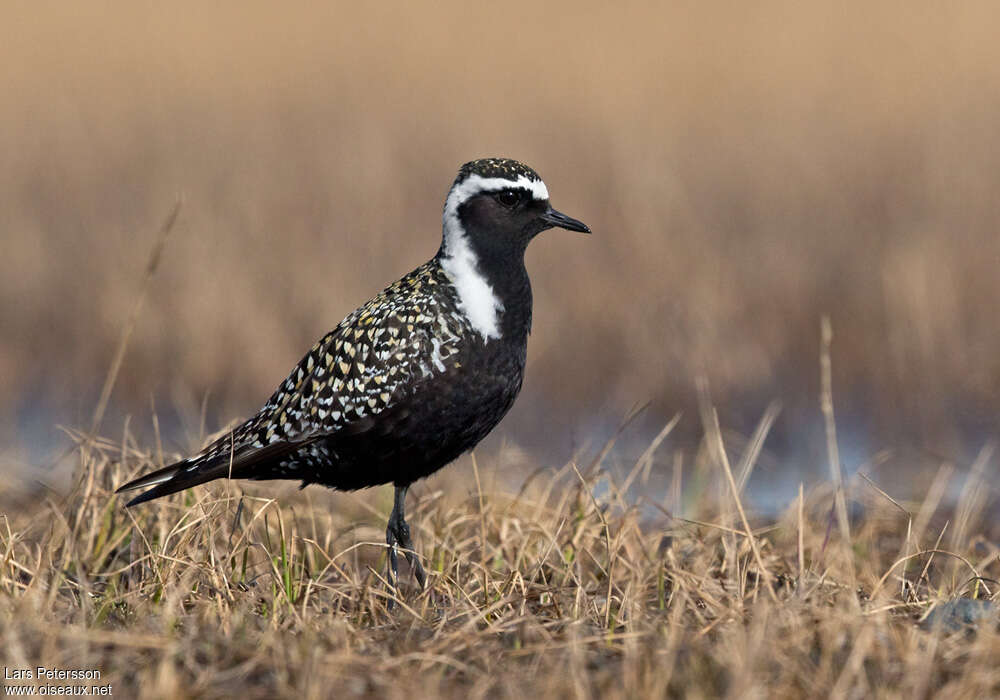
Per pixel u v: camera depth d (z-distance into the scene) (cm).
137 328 1619
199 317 1602
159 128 2341
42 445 1393
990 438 1418
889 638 661
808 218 1902
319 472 867
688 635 670
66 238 1872
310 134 2262
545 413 1530
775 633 652
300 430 843
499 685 622
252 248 1780
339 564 892
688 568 852
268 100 2523
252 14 3262
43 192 2048
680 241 1794
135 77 2714
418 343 822
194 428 1451
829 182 2030
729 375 1546
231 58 2861
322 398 836
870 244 1795
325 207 1909
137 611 732
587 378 1579
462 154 2084
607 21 3081
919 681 598
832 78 2566
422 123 2292
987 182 1972
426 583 802
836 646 647
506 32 3017
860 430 1462
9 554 798
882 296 1659
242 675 625
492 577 830
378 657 659
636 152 2033
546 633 691
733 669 602
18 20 3186
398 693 600
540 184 854
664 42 2869
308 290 1670
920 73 2562
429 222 1880
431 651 663
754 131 2270
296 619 709
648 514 1128
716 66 2664
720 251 1794
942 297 1595
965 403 1498
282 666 631
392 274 1734
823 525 1053
